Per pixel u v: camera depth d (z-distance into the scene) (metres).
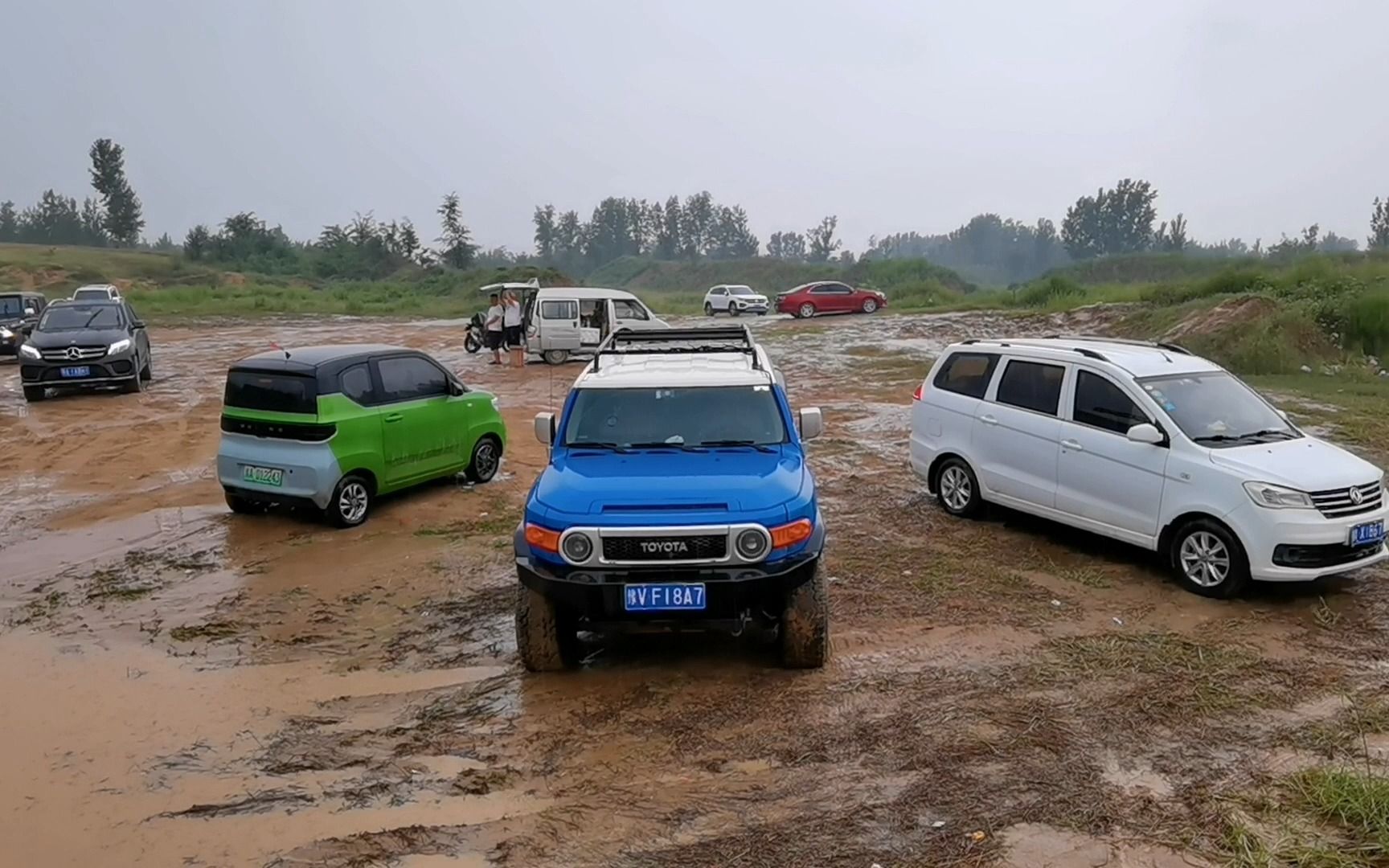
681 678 5.73
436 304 56.03
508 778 4.66
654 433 6.36
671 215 146.88
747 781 4.56
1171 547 7.33
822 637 5.64
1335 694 5.41
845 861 3.90
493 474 11.23
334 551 8.48
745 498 5.43
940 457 9.45
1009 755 4.75
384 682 5.82
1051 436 8.23
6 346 24.53
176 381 20.34
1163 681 5.60
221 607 7.16
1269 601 6.94
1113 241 136.50
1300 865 3.82
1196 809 4.24
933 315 36.59
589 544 5.29
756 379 6.63
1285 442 7.34
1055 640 6.25
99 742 5.11
